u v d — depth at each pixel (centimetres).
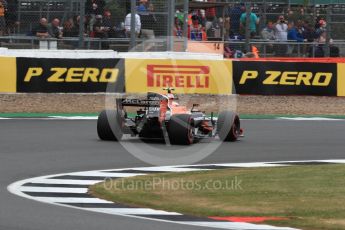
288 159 5594
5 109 8288
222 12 10138
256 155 5744
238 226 3312
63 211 3562
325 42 9856
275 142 6500
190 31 9825
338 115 9000
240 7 10081
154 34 9138
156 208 3712
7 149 5778
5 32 9044
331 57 9800
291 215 3550
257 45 9962
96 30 9225
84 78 8506
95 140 6316
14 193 4044
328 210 3659
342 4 10025
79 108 8481
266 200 3916
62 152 5669
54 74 8438
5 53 8469
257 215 3550
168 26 9112
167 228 3222
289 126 7725
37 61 8400
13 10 9050
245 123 7900
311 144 6450
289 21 10150
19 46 9119
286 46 10019
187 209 3669
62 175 4706
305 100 9044
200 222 3391
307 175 4750
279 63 8969
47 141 6228
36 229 3158
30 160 5291
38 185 4328
